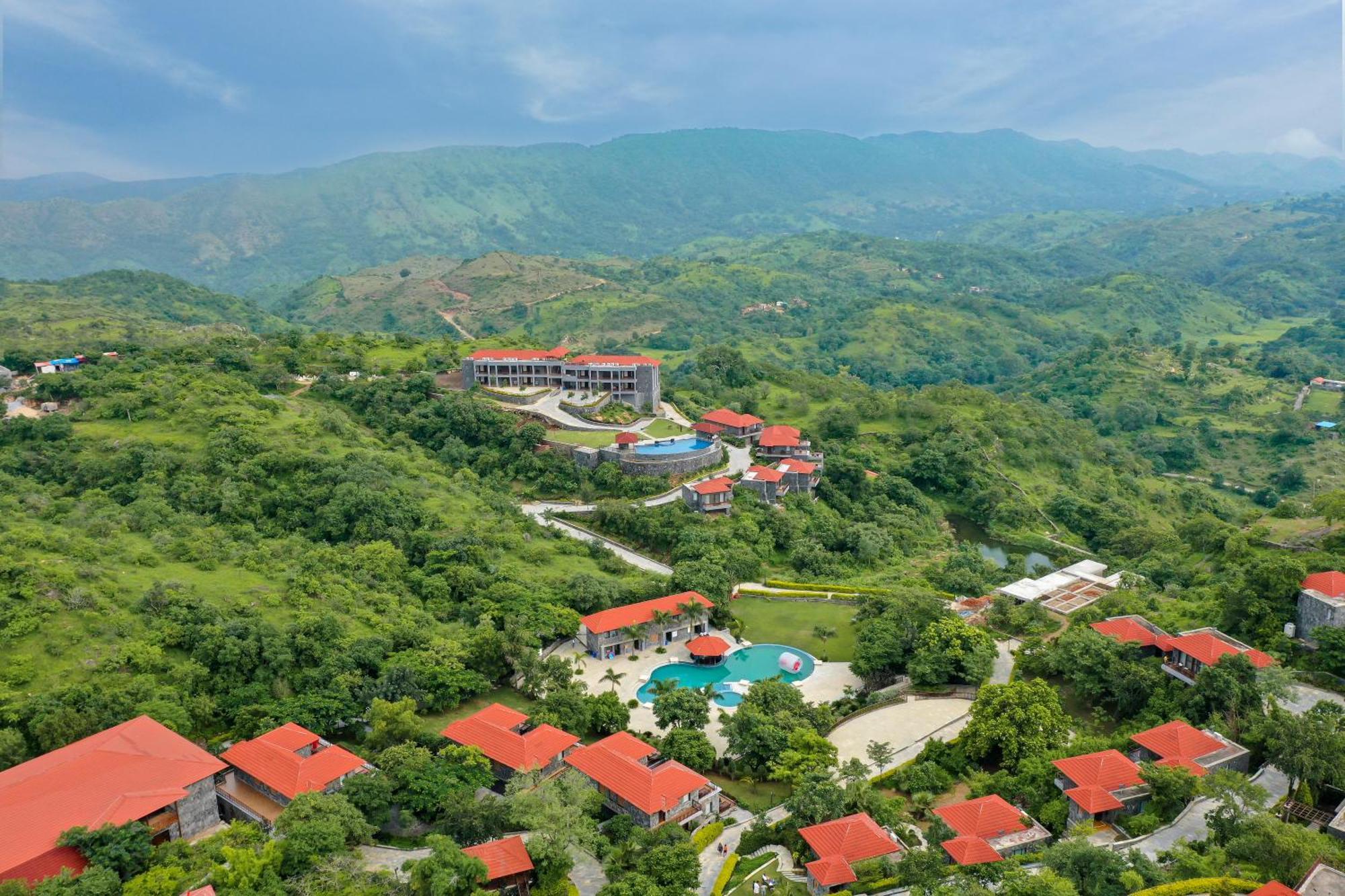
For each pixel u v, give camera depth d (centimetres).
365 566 12850
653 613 12438
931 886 6619
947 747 9281
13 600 9731
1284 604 10412
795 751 8962
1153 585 14225
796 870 7469
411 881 6669
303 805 7281
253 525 14125
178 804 7550
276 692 9700
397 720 9125
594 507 17012
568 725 9612
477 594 12644
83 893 6297
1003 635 12250
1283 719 7831
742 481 17750
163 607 10412
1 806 6969
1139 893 6091
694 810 8412
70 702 8594
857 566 16362
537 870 7031
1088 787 7775
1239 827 6825
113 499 14175
